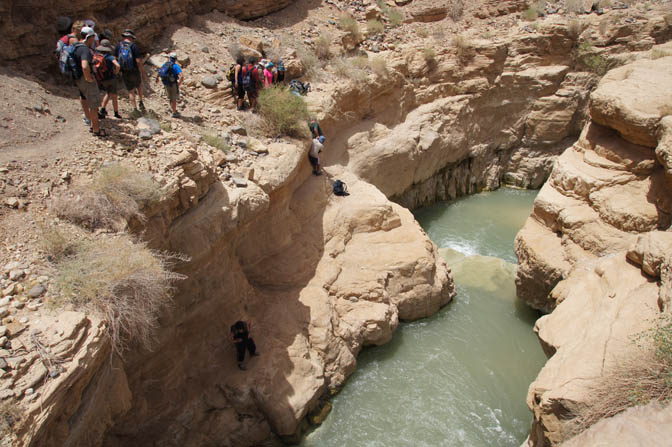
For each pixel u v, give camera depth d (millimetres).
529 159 22469
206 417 9188
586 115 21594
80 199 6773
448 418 10234
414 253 13273
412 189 19609
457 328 13008
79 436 5066
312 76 16328
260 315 10906
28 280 5531
